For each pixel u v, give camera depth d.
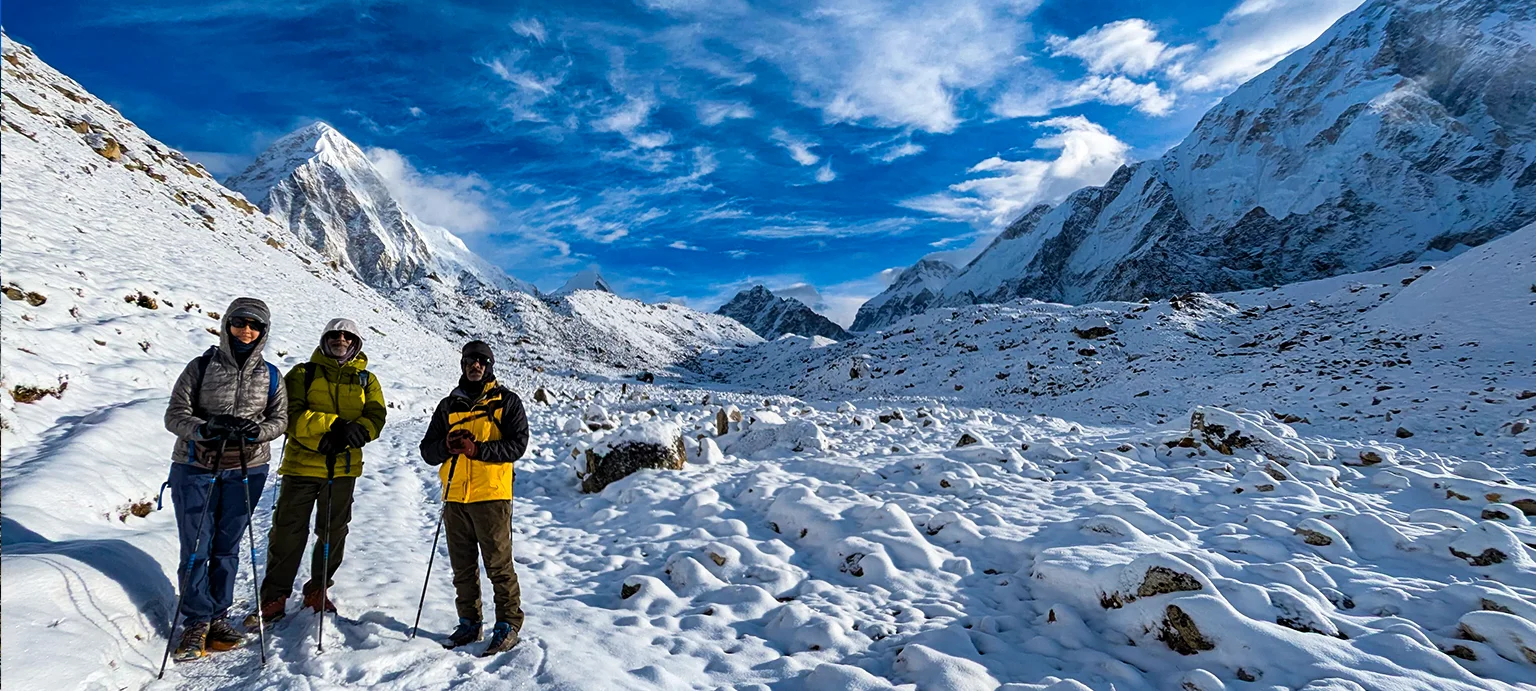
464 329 73.62
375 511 7.20
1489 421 13.55
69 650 2.95
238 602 4.39
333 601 4.34
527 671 3.64
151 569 4.18
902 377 40.09
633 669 3.81
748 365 93.25
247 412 3.79
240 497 3.80
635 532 7.05
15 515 4.39
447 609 4.58
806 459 10.53
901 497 7.89
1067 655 4.22
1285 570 5.23
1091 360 33.25
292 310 21.80
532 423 14.43
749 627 4.65
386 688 3.41
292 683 3.35
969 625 4.66
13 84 29.27
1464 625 4.21
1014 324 44.66
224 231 32.16
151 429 7.47
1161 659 4.11
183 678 3.44
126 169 30.30
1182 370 27.45
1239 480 8.49
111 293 12.31
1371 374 20.48
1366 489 8.52
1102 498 7.77
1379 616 4.62
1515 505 7.09
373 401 4.32
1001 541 6.21
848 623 4.61
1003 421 16.62
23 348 7.80
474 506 3.98
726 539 6.27
